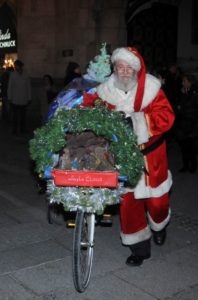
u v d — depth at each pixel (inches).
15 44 690.8
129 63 161.5
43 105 439.8
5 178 306.3
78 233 150.3
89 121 145.6
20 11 605.6
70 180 145.1
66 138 151.3
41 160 150.6
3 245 196.5
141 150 170.2
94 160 148.0
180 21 615.2
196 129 321.1
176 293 161.0
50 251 191.8
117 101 167.9
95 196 147.8
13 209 244.4
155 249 196.7
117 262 183.5
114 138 147.3
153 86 166.7
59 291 159.8
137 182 164.6
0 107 719.1
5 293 157.3
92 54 575.8
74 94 203.9
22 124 499.5
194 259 188.9
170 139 403.5
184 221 233.9
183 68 615.8
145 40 596.4
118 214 233.9
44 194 269.1
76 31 579.8
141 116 162.9
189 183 305.7
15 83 487.8
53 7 591.8
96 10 566.9
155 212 182.9
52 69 601.6
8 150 399.5
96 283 166.2
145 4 590.6
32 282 165.3
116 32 573.9
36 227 218.4
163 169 178.2
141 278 170.9
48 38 599.8
